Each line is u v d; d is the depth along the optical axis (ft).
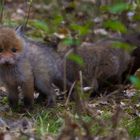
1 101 42.65
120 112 33.58
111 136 29.50
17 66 39.11
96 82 43.65
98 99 42.11
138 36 44.98
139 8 44.27
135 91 43.60
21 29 39.63
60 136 28.40
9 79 39.73
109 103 41.32
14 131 33.76
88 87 42.63
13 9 69.31
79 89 34.88
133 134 33.35
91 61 43.80
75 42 28.14
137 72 47.57
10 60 37.58
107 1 61.21
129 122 35.53
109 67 44.45
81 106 33.01
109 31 60.90
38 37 59.36
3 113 39.01
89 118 34.63
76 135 28.37
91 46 44.86
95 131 32.42
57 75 41.60
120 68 44.68
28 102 39.86
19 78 39.45
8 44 37.76
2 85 44.34
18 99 41.09
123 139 29.19
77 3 70.08
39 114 38.58
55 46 44.34
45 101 42.16
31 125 35.60
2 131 33.32
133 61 44.78
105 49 44.47
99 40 51.72
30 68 39.52
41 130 33.91
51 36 58.44
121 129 30.53
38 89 41.09
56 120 37.09
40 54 40.32
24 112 39.78
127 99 41.98
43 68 40.29
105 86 45.09
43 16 67.62
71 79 42.78
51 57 41.19
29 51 39.63
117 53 44.57
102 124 31.78
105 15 62.23
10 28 39.34
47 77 40.52
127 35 44.93
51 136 32.71
